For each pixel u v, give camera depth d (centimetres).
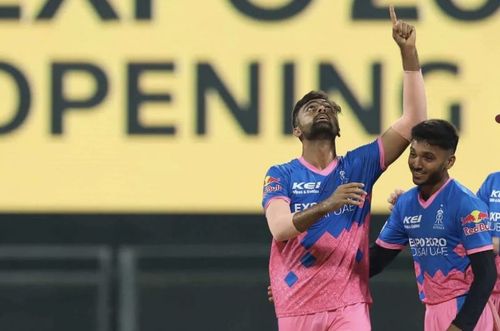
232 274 3192
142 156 3206
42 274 3183
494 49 3203
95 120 3209
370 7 3219
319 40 3219
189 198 3206
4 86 3203
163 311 3178
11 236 3186
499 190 2080
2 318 3166
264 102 3212
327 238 1777
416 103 1831
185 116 3212
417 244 1827
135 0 3225
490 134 3189
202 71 3219
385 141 1834
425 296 1833
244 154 3209
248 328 3177
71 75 3212
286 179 1809
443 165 1769
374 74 3212
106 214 3198
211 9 3225
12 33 3212
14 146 3200
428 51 3209
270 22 3222
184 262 3194
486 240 1748
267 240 3203
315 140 1811
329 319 1781
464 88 3203
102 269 3188
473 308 1722
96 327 3170
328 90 3212
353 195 1664
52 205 3198
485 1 3212
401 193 1880
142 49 3222
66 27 3222
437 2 3212
